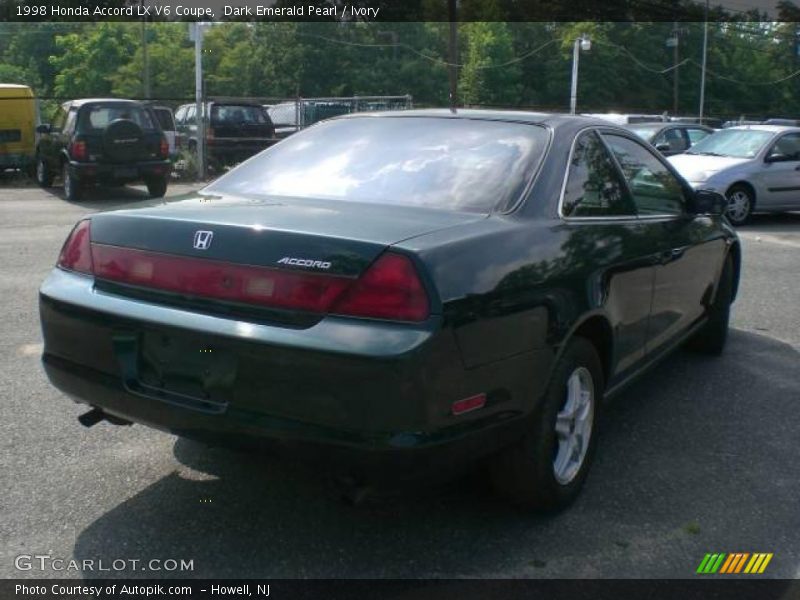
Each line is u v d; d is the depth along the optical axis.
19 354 5.74
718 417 4.90
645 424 4.78
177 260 3.23
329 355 2.86
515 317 3.21
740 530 3.57
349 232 3.09
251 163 4.34
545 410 3.44
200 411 3.10
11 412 4.70
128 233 3.41
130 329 3.27
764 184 13.77
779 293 8.30
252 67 53.31
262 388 2.99
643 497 3.86
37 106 21.41
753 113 71.31
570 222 3.79
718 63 69.56
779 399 5.22
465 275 3.06
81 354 3.45
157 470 4.03
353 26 55.25
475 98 57.69
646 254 4.31
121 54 41.72
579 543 3.44
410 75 54.06
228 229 3.17
